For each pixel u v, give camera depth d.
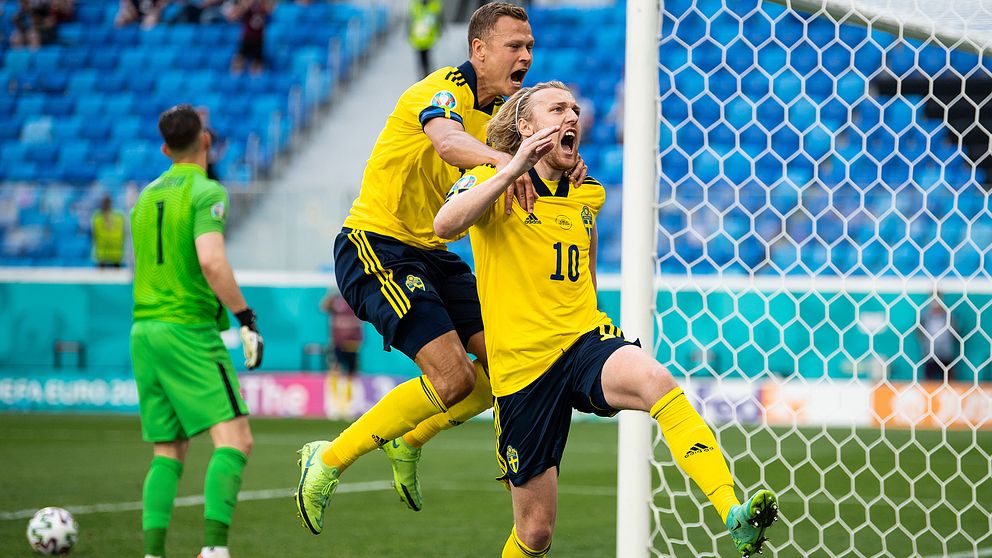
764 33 40.75
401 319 10.02
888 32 12.27
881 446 25.55
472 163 9.23
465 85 10.08
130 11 49.66
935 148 33.72
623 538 10.16
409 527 15.58
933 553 13.65
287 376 33.81
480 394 10.62
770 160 37.72
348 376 33.22
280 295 34.09
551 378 8.87
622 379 8.44
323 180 42.59
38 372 35.12
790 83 38.78
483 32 10.04
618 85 43.47
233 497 11.09
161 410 11.41
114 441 26.62
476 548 14.03
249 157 42.00
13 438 27.31
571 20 47.03
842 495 18.42
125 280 34.91
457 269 10.83
